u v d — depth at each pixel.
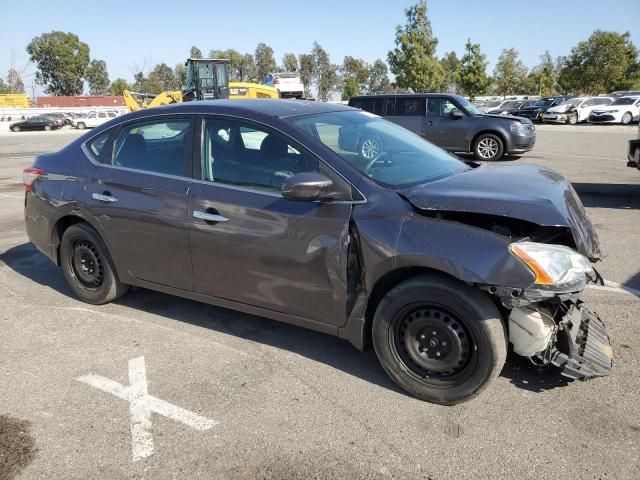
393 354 3.09
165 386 3.26
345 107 4.14
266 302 3.44
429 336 2.97
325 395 3.14
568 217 2.78
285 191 2.98
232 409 3.01
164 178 3.75
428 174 3.44
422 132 14.16
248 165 3.44
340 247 3.06
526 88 62.91
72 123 44.19
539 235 2.92
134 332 4.01
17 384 3.30
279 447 2.69
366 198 3.06
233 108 3.60
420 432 2.78
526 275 2.62
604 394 3.05
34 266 5.62
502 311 2.93
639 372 3.27
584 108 29.78
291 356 3.61
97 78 97.88
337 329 3.24
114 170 4.06
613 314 4.12
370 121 4.00
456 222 2.84
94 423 2.90
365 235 2.98
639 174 11.23
